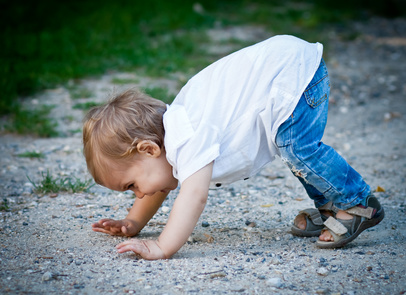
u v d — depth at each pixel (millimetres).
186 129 2420
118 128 2412
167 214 3295
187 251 2701
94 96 6414
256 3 14039
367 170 4402
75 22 9836
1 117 5668
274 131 2510
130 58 8211
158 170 2486
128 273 2410
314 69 2586
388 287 2316
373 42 10680
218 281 2348
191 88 2600
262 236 2959
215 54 8766
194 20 11070
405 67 8648
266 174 4297
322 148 2580
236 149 2490
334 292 2268
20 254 2629
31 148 4785
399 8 14094
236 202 3602
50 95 6488
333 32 11352
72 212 3305
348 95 6961
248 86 2521
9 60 7438
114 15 10469
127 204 3496
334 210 2910
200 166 2391
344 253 2695
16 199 3539
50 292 2223
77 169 4254
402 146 5121
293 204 3572
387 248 2766
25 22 9508
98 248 2719
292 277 2406
